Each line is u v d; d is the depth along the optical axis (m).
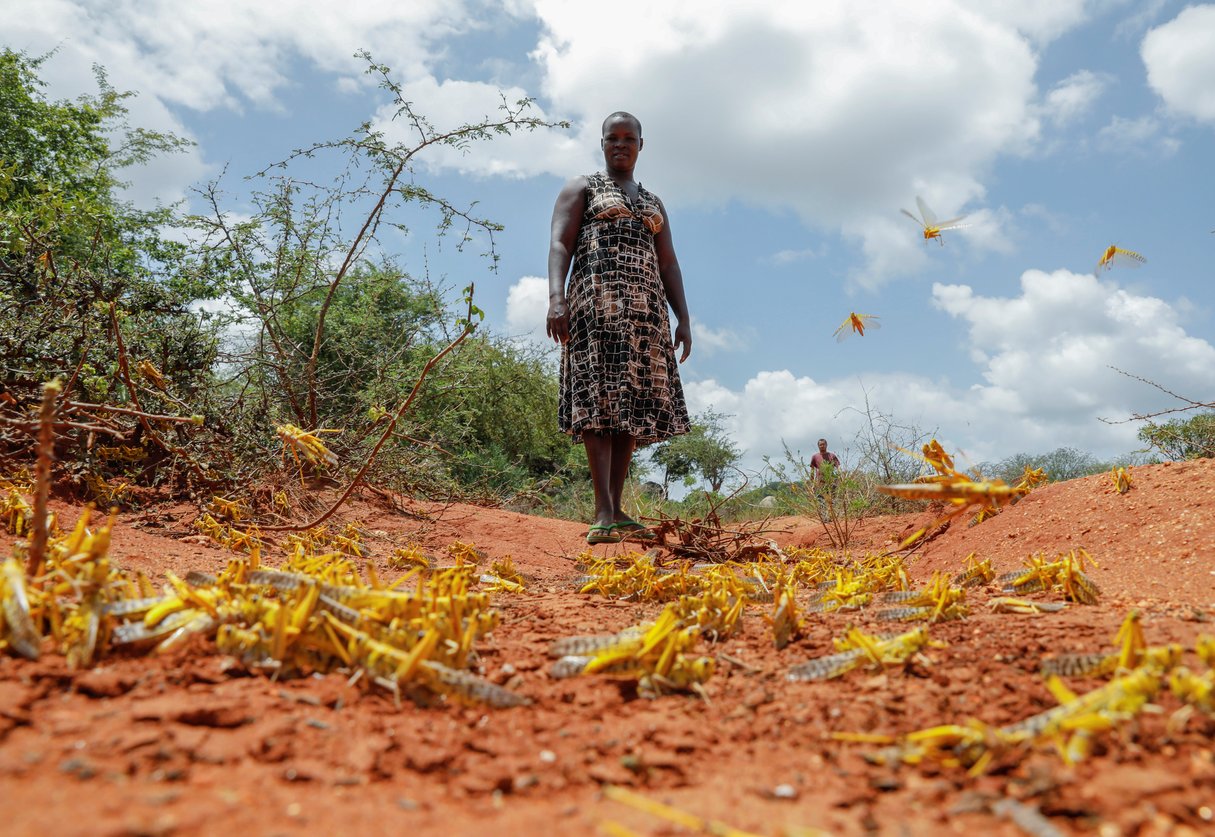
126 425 4.62
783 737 1.33
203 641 1.55
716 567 3.69
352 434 6.01
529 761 1.20
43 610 1.47
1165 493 3.69
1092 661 1.52
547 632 2.17
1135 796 1.00
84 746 1.09
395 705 1.36
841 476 6.81
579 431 5.05
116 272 5.59
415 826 0.96
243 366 6.31
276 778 1.06
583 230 5.14
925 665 1.69
